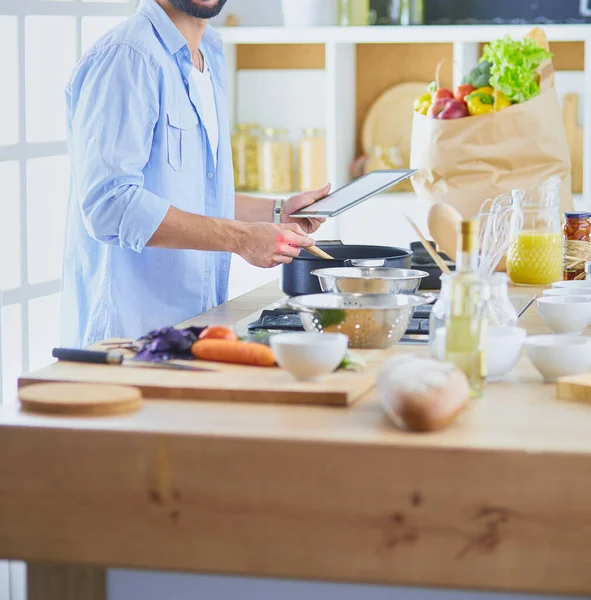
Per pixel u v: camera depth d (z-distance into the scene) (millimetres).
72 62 3523
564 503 1327
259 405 1544
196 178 2736
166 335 1770
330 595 1535
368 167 4586
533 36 3328
